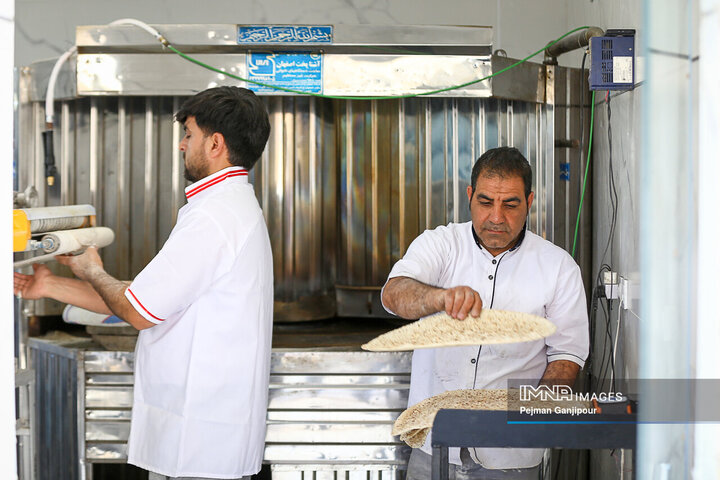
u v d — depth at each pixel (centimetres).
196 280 201
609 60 233
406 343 156
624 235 241
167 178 295
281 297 297
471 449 211
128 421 268
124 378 268
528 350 216
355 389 265
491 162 205
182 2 362
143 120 294
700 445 127
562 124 292
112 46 270
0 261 119
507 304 216
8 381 121
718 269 123
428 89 271
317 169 297
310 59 269
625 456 223
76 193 296
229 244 206
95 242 225
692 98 128
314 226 299
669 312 130
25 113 292
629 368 231
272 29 267
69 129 294
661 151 131
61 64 273
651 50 131
